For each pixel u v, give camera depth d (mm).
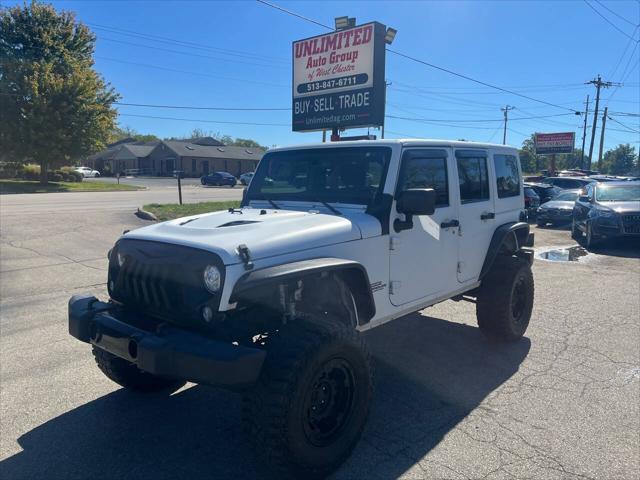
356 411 3225
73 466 3213
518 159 5852
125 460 3281
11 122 33625
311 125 14203
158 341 2807
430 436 3574
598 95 49594
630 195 13219
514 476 3102
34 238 11141
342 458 3129
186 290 2982
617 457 3307
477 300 5285
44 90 34094
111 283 3602
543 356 5105
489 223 5137
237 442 3502
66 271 8648
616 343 5504
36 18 35688
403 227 3920
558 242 14250
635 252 12258
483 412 3930
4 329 5770
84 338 3338
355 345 3148
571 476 3102
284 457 2832
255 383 2814
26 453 3348
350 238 3525
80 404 4035
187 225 3492
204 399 4141
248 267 2896
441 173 4461
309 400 2924
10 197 25016
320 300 3502
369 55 12625
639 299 7430
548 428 3682
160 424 3738
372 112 12789
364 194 3924
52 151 34438
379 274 3785
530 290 5551
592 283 8570
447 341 5539
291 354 2838
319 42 13711
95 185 39031
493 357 5078
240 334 3055
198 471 3166
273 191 4488
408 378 4562
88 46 39406
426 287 4305
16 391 4234
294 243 3188
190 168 72000
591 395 4219
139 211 15258
